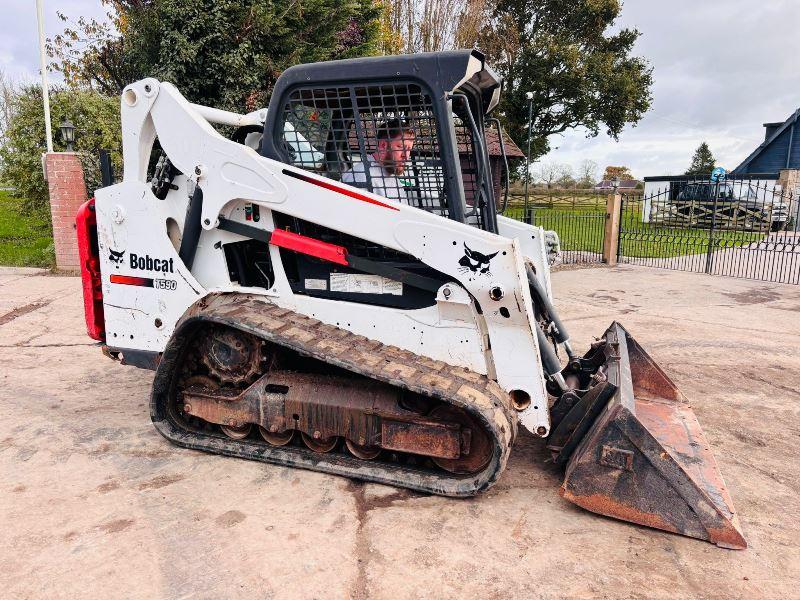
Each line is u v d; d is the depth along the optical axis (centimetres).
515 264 307
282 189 341
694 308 842
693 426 384
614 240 1332
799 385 525
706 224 2023
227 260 379
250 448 355
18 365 535
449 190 330
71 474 338
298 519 296
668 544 285
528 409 328
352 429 329
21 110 1276
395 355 332
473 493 312
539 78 3141
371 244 347
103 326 413
